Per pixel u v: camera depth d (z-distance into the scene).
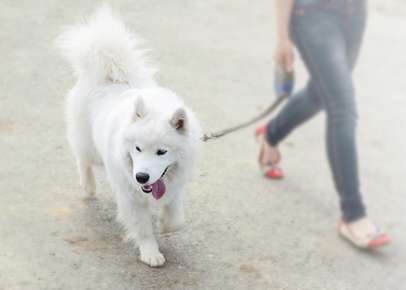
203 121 4.18
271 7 6.15
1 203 3.34
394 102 4.82
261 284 3.20
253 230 3.48
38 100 4.07
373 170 4.13
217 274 3.20
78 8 5.11
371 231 3.48
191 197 3.59
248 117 4.32
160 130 2.93
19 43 4.55
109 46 3.26
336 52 3.36
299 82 4.78
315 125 4.48
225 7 5.92
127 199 3.12
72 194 3.47
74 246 3.19
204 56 4.88
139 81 3.35
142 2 5.55
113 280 3.07
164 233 3.29
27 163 3.60
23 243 3.16
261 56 5.05
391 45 5.69
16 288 2.96
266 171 3.87
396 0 6.79
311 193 3.82
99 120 3.20
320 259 3.40
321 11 3.34
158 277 3.12
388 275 3.39
